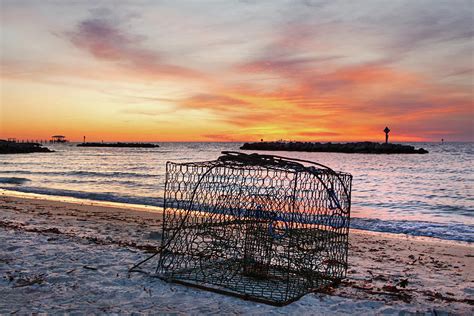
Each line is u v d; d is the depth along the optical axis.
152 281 6.10
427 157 76.62
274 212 5.97
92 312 4.87
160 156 82.31
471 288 6.71
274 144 116.31
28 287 5.69
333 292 5.99
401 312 5.15
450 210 18.38
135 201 18.84
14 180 29.78
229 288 5.73
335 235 6.45
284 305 5.21
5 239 8.61
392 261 8.66
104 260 7.19
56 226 11.24
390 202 20.89
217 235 6.64
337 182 6.53
